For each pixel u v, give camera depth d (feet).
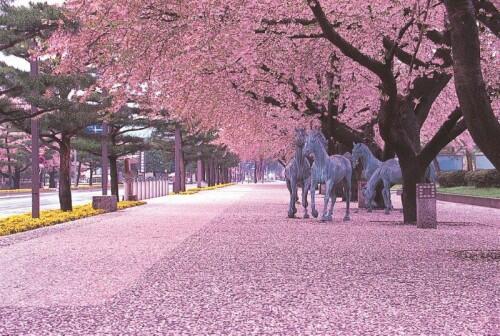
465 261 36.09
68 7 46.14
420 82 68.28
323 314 22.41
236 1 46.47
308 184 74.90
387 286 28.09
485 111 34.42
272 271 32.71
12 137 223.30
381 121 61.67
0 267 35.17
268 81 72.13
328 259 37.29
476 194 117.29
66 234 55.42
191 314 22.56
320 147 68.18
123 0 43.96
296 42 60.64
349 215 74.84
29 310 23.53
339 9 50.06
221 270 33.17
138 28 45.93
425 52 70.85
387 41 56.70
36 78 63.52
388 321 21.27
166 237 51.93
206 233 54.80
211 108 79.20
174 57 53.36
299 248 43.04
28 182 331.16
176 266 34.76
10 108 66.69
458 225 62.54
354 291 26.91
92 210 86.89
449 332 19.71
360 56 48.19
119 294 26.58
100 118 74.64
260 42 55.47
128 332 19.97
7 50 71.67
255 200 127.65
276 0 46.70
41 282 29.94
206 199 135.13
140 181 133.59
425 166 64.44
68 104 67.41
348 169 69.72
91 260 37.81
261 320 21.52
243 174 528.22
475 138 35.12
